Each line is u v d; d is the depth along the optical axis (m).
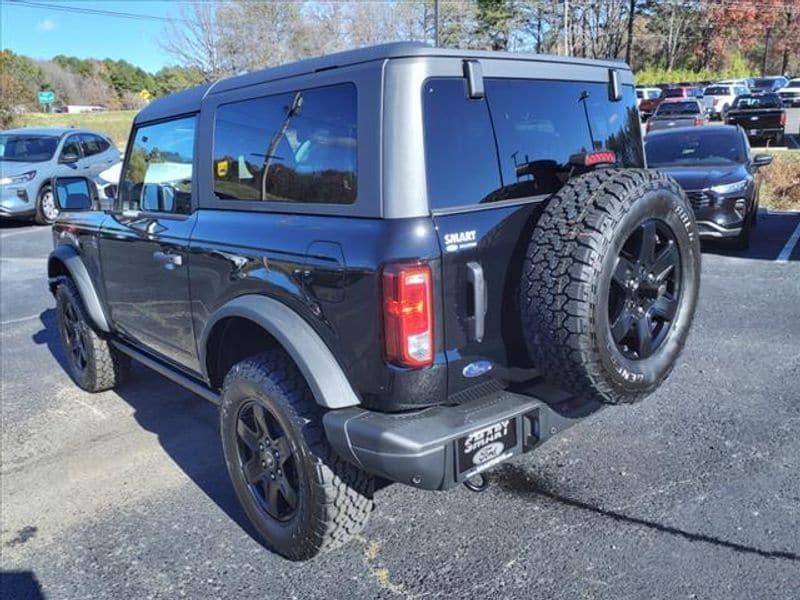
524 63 2.81
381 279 2.34
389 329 2.35
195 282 3.33
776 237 9.89
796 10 60.97
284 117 2.81
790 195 13.52
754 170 9.78
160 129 3.71
